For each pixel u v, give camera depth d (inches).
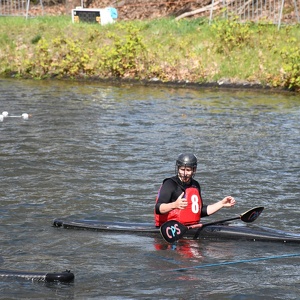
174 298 340.2
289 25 1263.5
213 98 1051.3
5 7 1688.0
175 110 943.7
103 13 1390.3
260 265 389.4
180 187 440.5
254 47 1199.6
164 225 414.9
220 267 385.1
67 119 869.8
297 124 853.8
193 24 1325.0
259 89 1133.7
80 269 380.5
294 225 475.2
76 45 1298.0
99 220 469.1
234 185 581.0
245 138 770.2
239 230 438.3
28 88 1143.6
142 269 380.8
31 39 1357.0
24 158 665.0
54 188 565.6
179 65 1205.1
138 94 1088.2
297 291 351.3
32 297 340.2
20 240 434.0
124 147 719.7
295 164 655.8
